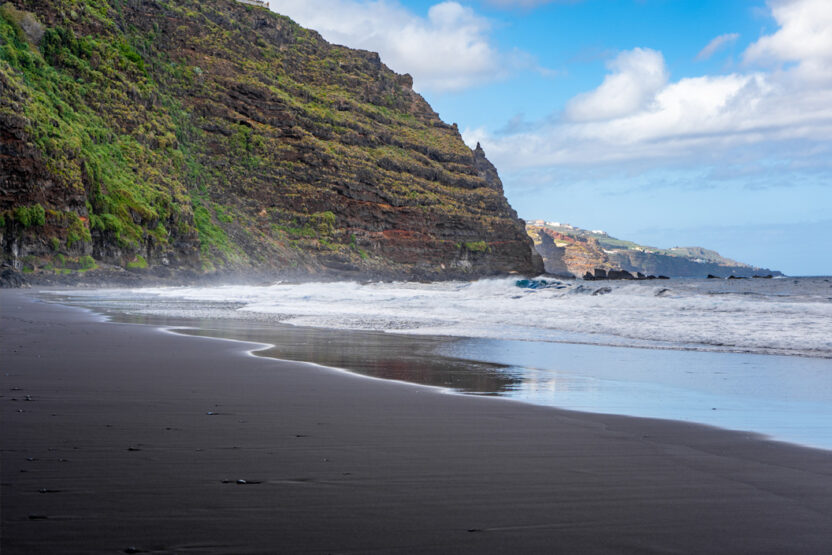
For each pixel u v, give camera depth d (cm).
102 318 2000
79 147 7225
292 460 436
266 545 289
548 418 613
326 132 14038
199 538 294
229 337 1441
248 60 14300
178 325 1772
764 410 671
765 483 403
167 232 8500
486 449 483
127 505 334
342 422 573
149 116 9781
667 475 418
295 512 333
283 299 3484
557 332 1599
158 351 1134
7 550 274
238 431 521
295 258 11769
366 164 13975
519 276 15700
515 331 1630
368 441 500
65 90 8381
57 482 369
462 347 1288
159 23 12988
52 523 306
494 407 669
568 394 762
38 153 6538
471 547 294
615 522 330
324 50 17025
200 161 12050
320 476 398
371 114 16000
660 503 361
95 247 7281
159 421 552
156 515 321
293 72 15788
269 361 1028
